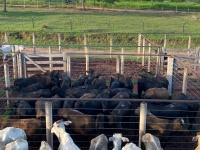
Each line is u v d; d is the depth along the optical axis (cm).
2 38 2998
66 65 1828
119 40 2988
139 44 2405
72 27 3397
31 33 3006
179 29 3500
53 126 1004
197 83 1783
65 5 5450
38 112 1199
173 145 1170
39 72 2002
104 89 1448
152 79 1582
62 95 1432
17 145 916
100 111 1286
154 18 4284
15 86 1486
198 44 2964
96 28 3384
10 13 4347
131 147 930
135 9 5325
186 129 1116
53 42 2911
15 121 1111
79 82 1582
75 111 1169
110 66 2198
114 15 4447
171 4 5647
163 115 1248
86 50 2181
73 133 1153
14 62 1761
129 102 1270
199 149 991
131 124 1285
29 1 5778
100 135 1031
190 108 1305
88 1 5850
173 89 1691
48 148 920
